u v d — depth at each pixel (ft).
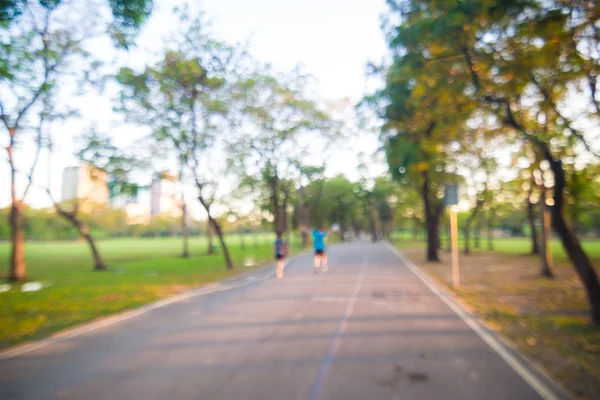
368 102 50.85
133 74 54.85
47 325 27.55
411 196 126.31
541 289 41.81
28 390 16.02
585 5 26.50
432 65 31.42
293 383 16.38
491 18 26.13
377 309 31.24
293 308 31.71
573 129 31.45
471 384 16.34
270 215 146.10
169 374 17.56
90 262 94.94
